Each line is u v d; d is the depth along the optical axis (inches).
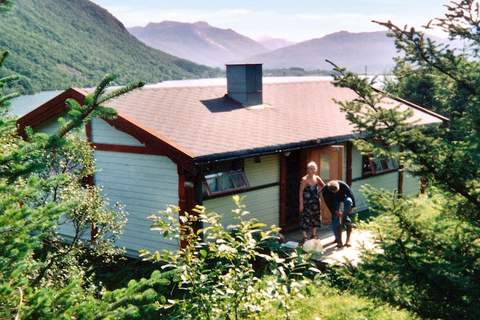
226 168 504.4
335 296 353.4
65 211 146.1
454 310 192.2
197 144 466.9
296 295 213.2
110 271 474.9
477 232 195.9
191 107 571.2
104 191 528.1
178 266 215.3
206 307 205.9
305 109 673.6
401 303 200.5
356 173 647.1
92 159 406.6
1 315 134.6
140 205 503.8
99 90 146.3
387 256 201.0
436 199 211.3
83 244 406.6
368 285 206.7
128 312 137.9
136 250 507.5
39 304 132.8
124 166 510.9
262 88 661.3
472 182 201.3
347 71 206.4
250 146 486.0
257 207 532.7
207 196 477.1
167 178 482.0
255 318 212.1
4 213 135.0
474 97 204.5
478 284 187.8
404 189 731.4
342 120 653.9
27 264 155.9
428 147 200.7
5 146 242.5
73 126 146.4
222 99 627.2
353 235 518.0
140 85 150.3
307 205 475.5
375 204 209.3
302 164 590.2
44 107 546.3
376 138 208.1
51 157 338.6
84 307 138.6
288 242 482.3
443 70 210.2
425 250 195.6
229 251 218.8
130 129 478.6
